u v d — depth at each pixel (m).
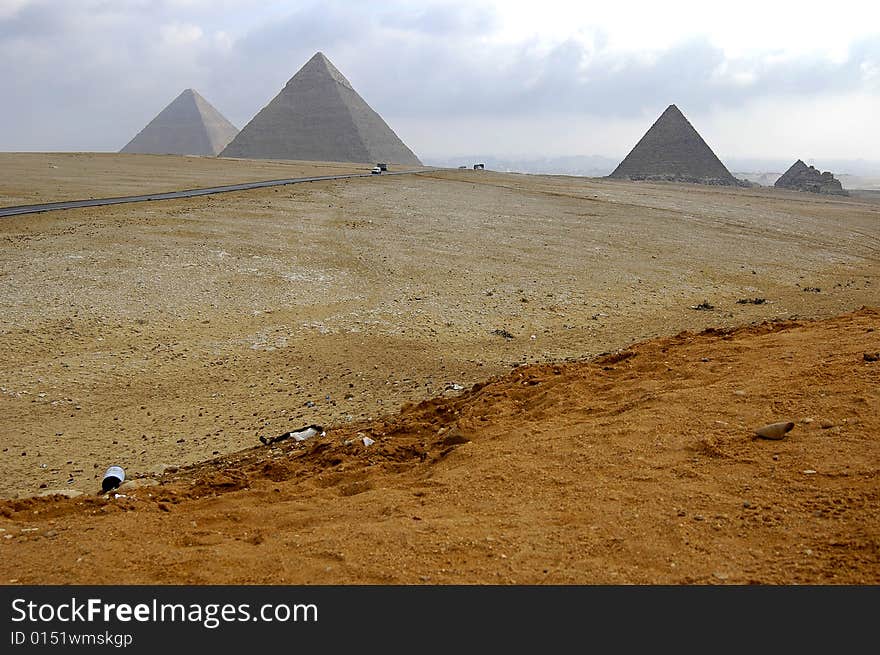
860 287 30.31
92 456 10.88
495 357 17.02
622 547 4.73
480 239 36.84
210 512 6.09
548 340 19.14
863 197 148.25
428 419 9.82
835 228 54.97
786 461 5.90
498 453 6.93
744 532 4.80
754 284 29.95
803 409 7.01
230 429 11.95
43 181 53.72
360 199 51.22
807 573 4.25
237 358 16.92
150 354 17.06
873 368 7.87
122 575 4.71
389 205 48.59
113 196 46.03
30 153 91.94
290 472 7.94
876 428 6.27
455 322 20.91
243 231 34.41
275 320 20.34
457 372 15.09
